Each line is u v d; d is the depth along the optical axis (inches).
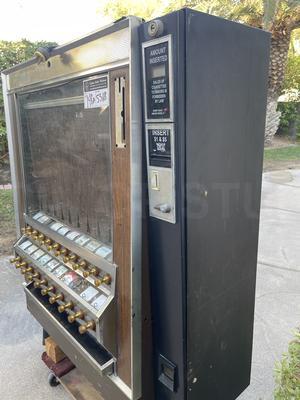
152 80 38.7
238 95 45.0
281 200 222.8
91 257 50.4
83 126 51.2
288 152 399.2
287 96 483.2
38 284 62.9
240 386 60.1
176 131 38.4
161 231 43.1
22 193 74.0
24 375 78.5
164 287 45.1
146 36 37.8
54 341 70.6
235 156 47.1
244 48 44.0
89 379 56.7
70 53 47.1
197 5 261.3
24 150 71.1
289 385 47.0
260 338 90.4
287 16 304.7
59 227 61.7
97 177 50.1
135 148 41.0
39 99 62.0
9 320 98.8
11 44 210.5
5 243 150.9
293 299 109.7
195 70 38.1
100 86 43.8
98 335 46.9
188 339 45.6
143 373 48.8
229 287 51.4
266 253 145.0
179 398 47.7
